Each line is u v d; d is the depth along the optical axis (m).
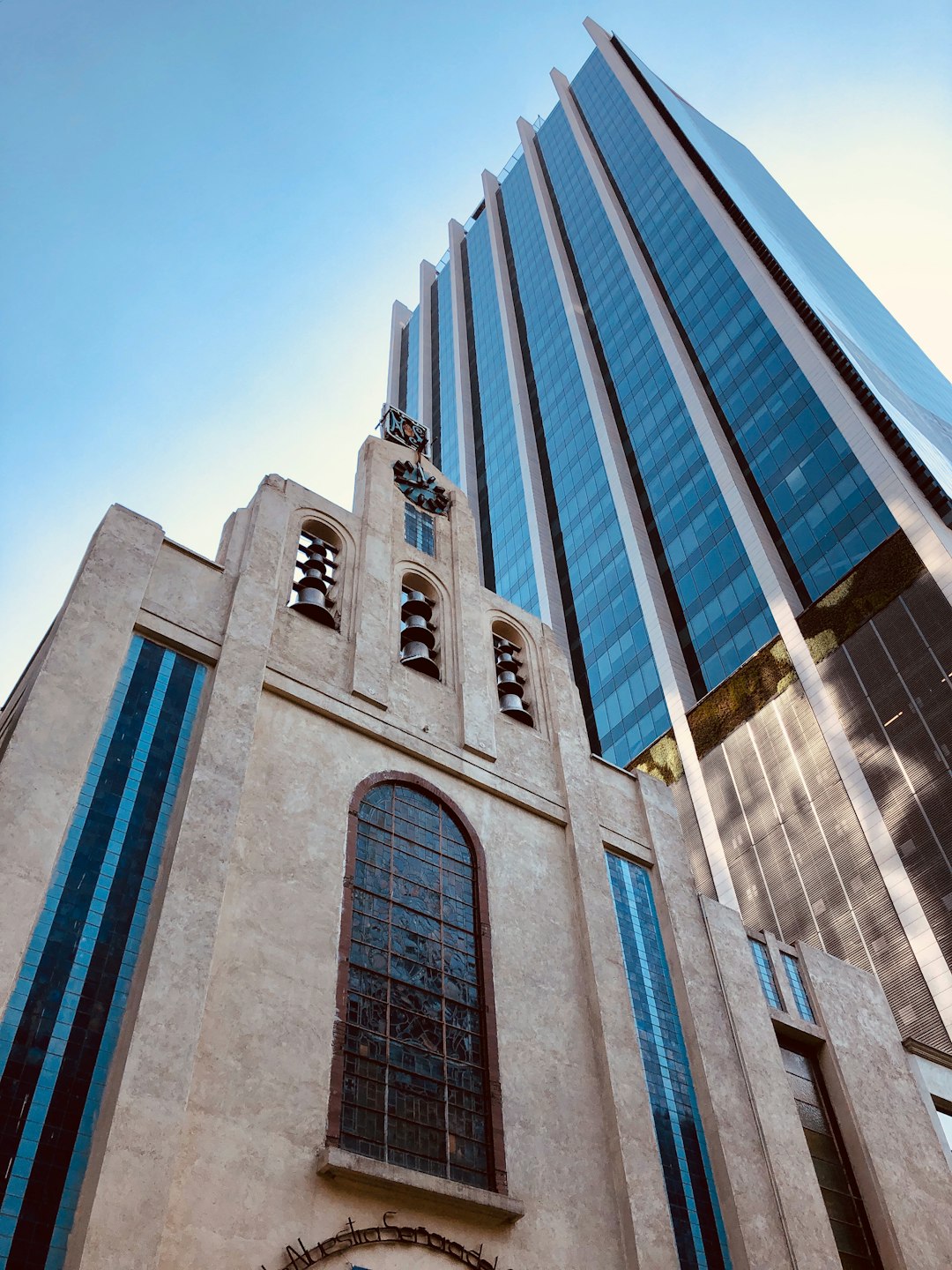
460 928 21.03
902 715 58.84
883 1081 25.61
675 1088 21.66
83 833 17.36
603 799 26.42
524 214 150.75
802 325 90.00
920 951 51.34
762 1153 21.47
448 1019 19.44
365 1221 15.93
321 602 24.59
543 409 120.31
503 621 28.73
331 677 23.05
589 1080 20.42
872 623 64.06
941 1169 24.48
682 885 25.75
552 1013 20.97
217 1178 15.05
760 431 86.25
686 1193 20.00
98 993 15.89
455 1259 16.42
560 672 28.47
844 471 74.94
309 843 19.81
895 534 66.19
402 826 21.72
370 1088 17.55
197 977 16.39
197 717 20.17
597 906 23.30
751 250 102.88
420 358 157.88
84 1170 14.29
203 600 22.11
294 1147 16.02
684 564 86.00
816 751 62.94
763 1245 19.80
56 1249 13.53
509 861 23.03
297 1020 17.36
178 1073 15.30
